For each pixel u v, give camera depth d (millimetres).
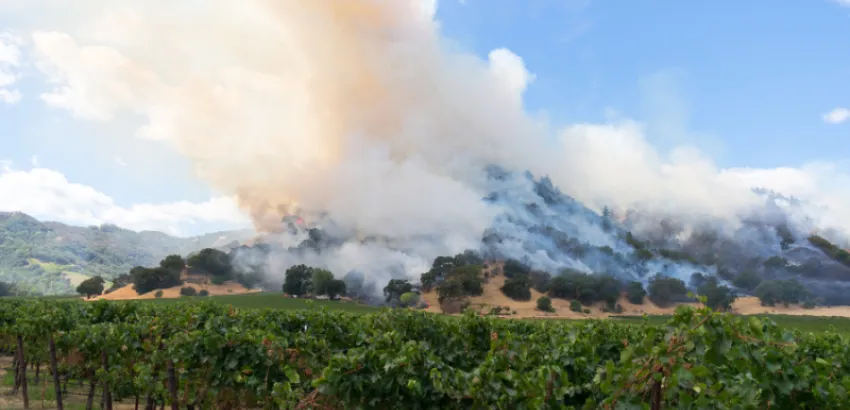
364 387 8922
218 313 20031
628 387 6109
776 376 6336
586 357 10031
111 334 14562
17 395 18406
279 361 10883
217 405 11602
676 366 5672
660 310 173625
